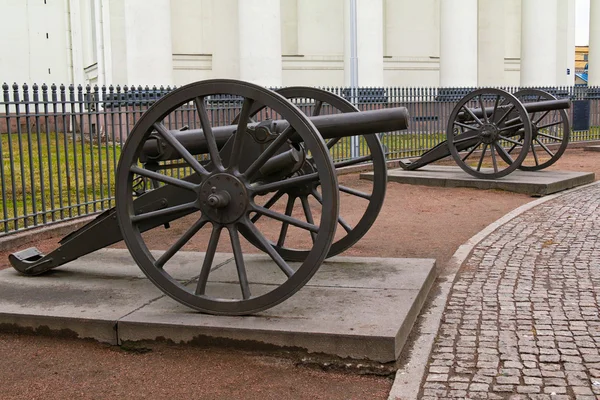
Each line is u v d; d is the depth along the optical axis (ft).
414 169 47.96
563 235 27.91
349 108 20.90
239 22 71.46
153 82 67.00
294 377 14.60
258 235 16.19
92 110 34.01
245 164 17.44
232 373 14.80
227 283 19.08
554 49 86.58
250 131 17.33
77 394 14.10
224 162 17.81
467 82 80.74
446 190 41.73
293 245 27.07
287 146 18.16
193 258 22.41
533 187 39.32
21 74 105.40
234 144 16.25
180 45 95.14
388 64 103.19
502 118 41.86
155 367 15.21
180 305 17.37
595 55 105.09
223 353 15.66
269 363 15.16
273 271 20.45
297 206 36.94
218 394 13.94
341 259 21.91
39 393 14.19
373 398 13.66
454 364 14.93
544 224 30.37
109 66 83.71
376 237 28.71
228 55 91.97
